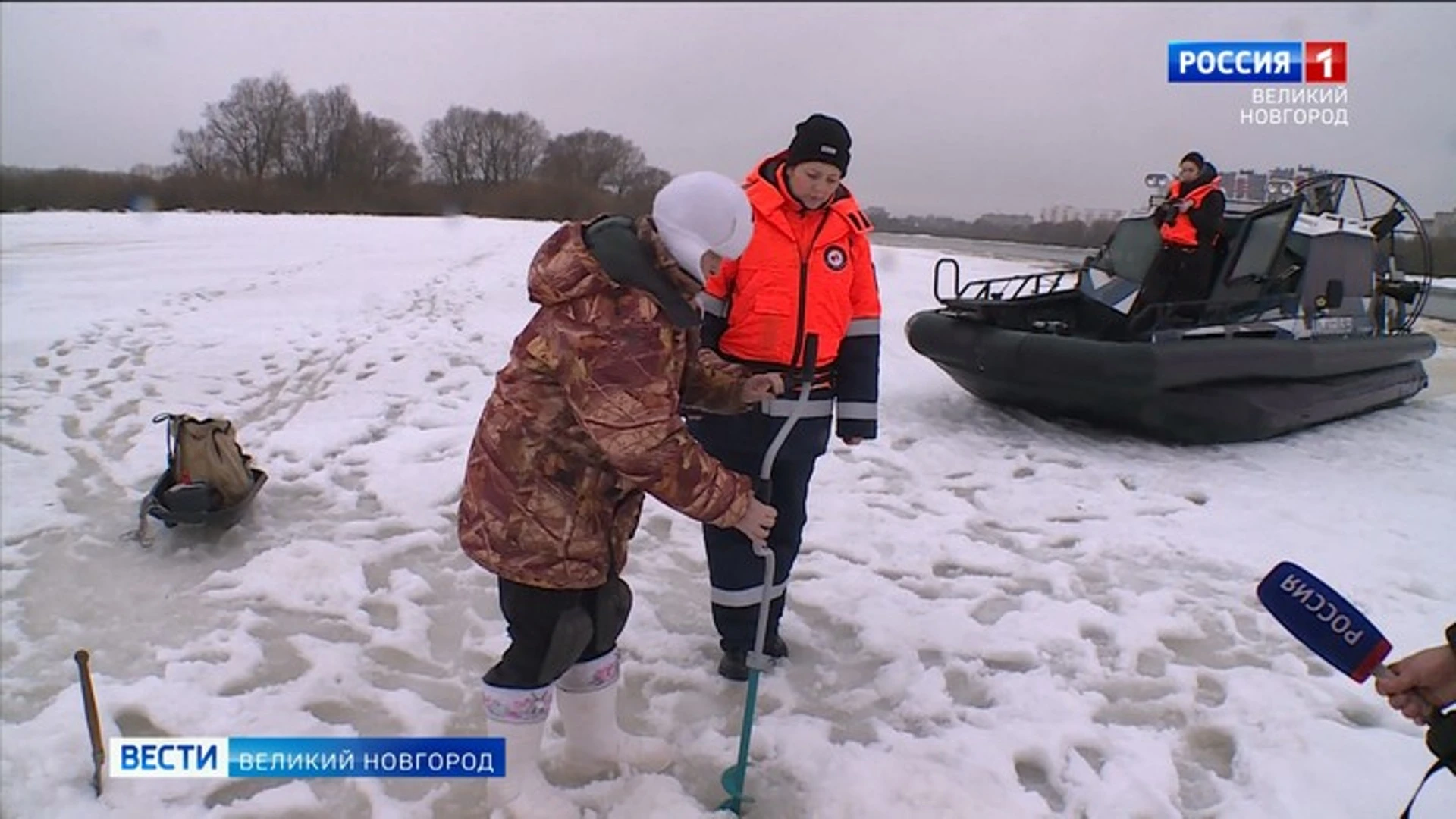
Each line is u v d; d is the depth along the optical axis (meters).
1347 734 3.42
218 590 4.34
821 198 3.31
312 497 5.43
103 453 6.12
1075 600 4.46
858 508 5.48
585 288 2.50
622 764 3.15
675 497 2.60
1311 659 3.98
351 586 4.36
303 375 8.06
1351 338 7.71
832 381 3.54
